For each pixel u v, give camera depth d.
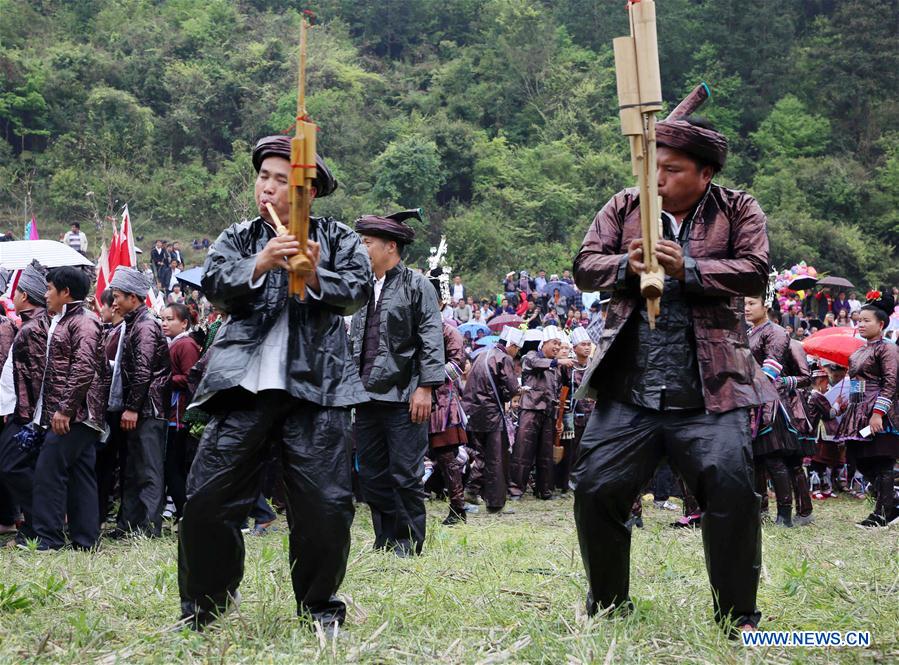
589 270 8.00
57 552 13.27
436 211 108.00
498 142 117.31
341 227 8.12
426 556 12.78
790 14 148.38
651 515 19.95
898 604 9.08
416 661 7.17
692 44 144.25
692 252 7.94
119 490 18.14
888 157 126.94
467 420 20.02
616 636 7.49
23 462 14.62
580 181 112.31
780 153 129.00
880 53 137.38
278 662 6.93
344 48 139.75
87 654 7.27
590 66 135.12
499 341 20.81
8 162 104.50
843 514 20.19
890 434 17.45
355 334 14.12
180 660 7.07
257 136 115.88
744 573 7.75
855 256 109.12
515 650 7.37
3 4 130.75
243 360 7.56
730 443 7.68
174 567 10.74
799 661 7.19
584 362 22.95
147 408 15.42
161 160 111.62
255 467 7.78
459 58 141.12
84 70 115.69
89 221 98.12
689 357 7.86
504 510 20.61
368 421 13.95
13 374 14.59
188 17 135.75
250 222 8.01
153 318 15.73
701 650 7.40
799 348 17.97
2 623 8.17
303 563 7.78
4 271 21.62
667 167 7.92
